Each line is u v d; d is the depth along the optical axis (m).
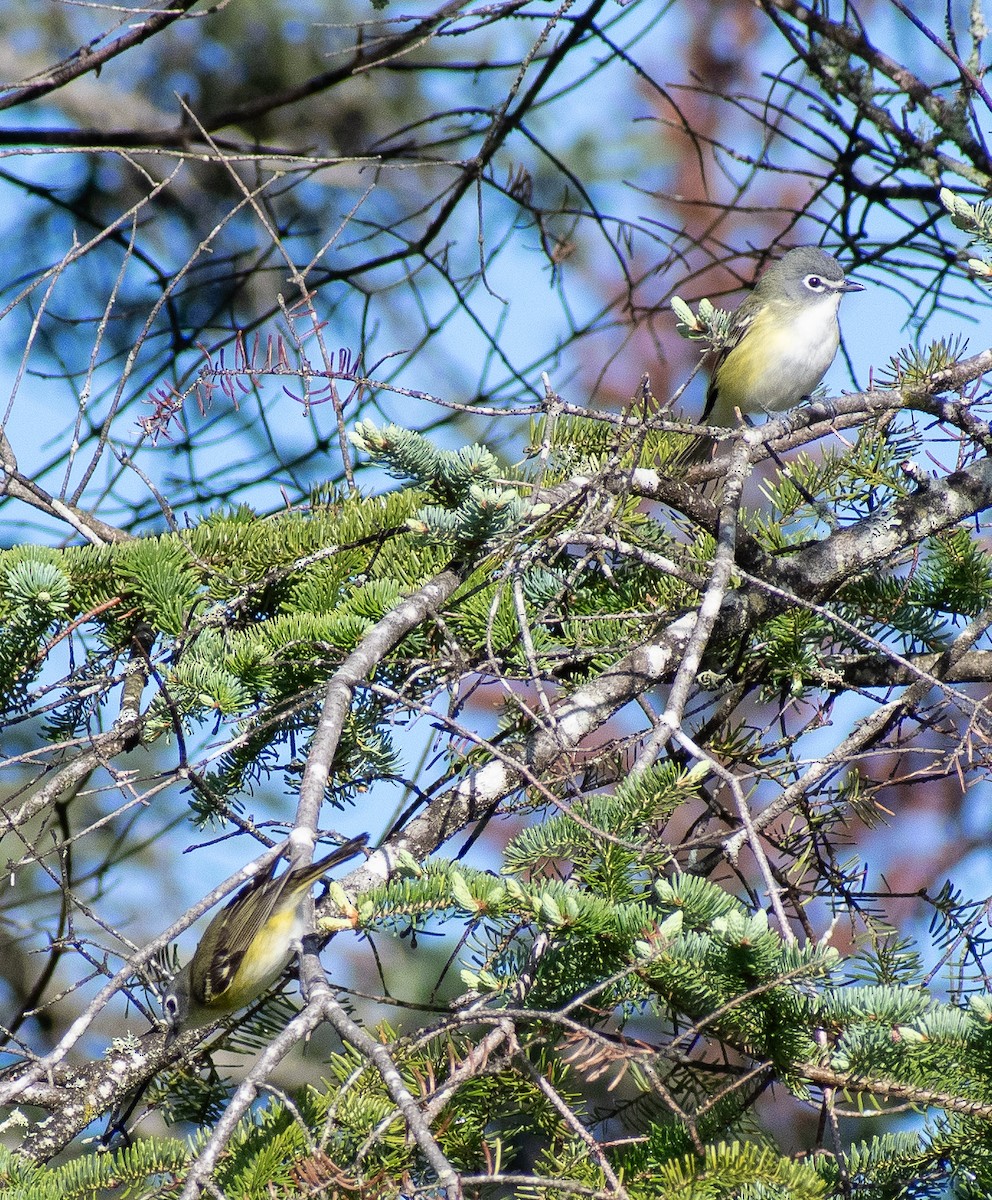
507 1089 6.64
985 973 7.84
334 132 18.38
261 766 9.64
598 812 7.14
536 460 11.03
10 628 9.33
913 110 12.83
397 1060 5.95
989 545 11.62
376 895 6.58
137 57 18.23
